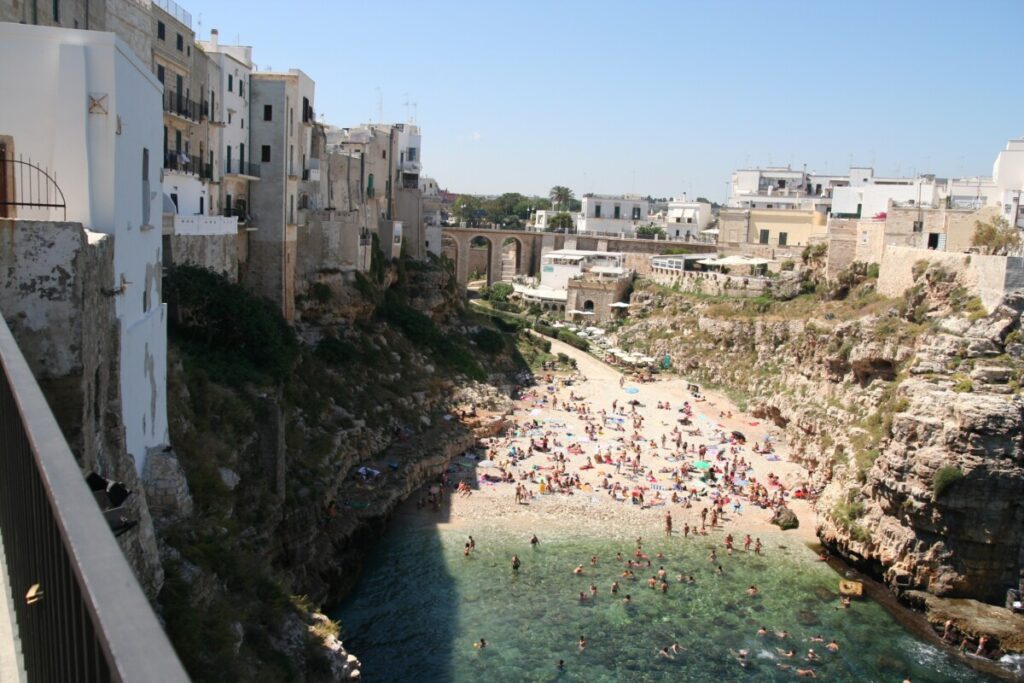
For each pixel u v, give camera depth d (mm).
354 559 53531
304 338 76250
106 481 17406
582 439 84562
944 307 72875
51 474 7418
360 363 78375
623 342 131250
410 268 105750
